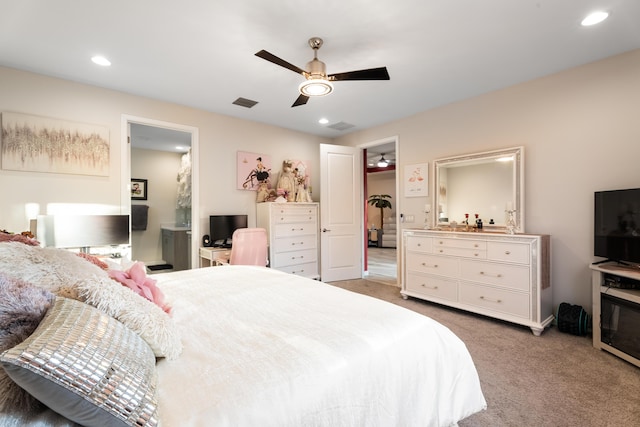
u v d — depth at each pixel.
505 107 3.31
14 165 2.74
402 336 1.18
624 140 2.58
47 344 0.60
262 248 3.68
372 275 5.35
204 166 4.00
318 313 1.36
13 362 0.54
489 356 2.28
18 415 0.61
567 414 1.61
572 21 2.14
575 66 2.83
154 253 6.03
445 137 3.87
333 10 2.01
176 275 2.13
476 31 2.26
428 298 3.57
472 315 3.22
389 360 1.06
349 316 1.32
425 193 4.10
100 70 2.82
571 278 2.87
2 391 0.61
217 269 2.37
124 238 3.09
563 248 2.92
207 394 0.77
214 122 4.09
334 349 1.02
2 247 0.93
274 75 2.95
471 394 1.29
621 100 2.59
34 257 0.94
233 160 4.29
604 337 2.35
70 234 2.83
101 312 0.82
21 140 2.77
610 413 1.62
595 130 2.73
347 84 3.20
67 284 0.88
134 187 5.78
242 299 1.57
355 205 5.07
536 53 2.59
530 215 3.14
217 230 3.99
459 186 3.73
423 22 2.14
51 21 2.09
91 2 1.90
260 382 0.83
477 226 3.48
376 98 3.61
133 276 1.25
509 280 2.87
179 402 0.74
